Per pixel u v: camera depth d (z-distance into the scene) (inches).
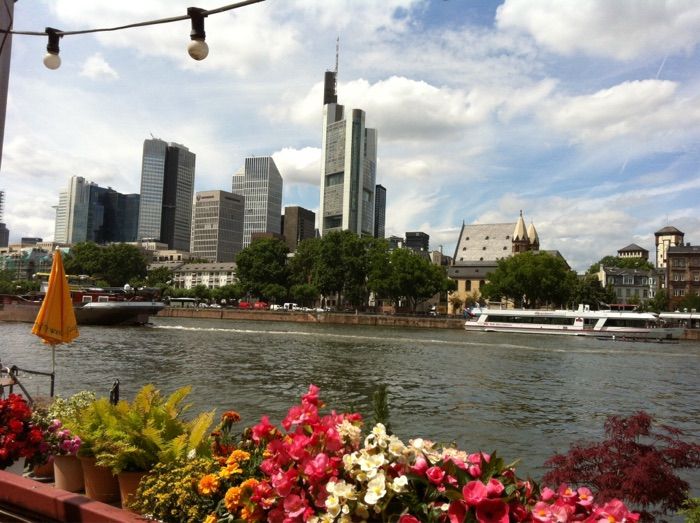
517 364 1523.1
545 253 4318.4
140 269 6560.0
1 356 1336.1
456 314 5713.6
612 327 3196.4
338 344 2048.5
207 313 4510.3
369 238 5039.4
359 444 182.2
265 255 5472.4
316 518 147.3
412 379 1150.3
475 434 686.5
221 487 186.5
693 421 828.0
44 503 194.2
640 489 302.8
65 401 333.7
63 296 515.2
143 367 1192.8
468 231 6712.6
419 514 148.8
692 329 3376.0
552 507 139.3
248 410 765.9
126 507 231.5
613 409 888.9
